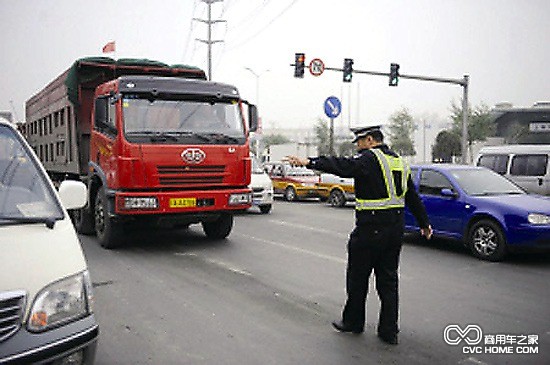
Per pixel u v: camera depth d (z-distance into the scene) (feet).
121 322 16.17
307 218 44.45
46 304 9.27
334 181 56.54
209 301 18.43
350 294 15.15
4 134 12.51
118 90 25.64
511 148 45.96
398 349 14.21
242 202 27.63
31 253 9.68
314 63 70.79
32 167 12.32
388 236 14.34
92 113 30.53
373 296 19.27
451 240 29.32
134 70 32.04
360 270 14.83
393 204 14.47
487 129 132.57
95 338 10.09
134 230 34.91
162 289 19.95
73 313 9.74
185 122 26.78
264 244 30.19
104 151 27.32
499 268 24.21
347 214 48.11
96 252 27.25
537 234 24.22
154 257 26.03
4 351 8.68
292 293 19.52
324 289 20.10
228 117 28.17
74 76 31.40
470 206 26.89
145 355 13.67
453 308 17.89
